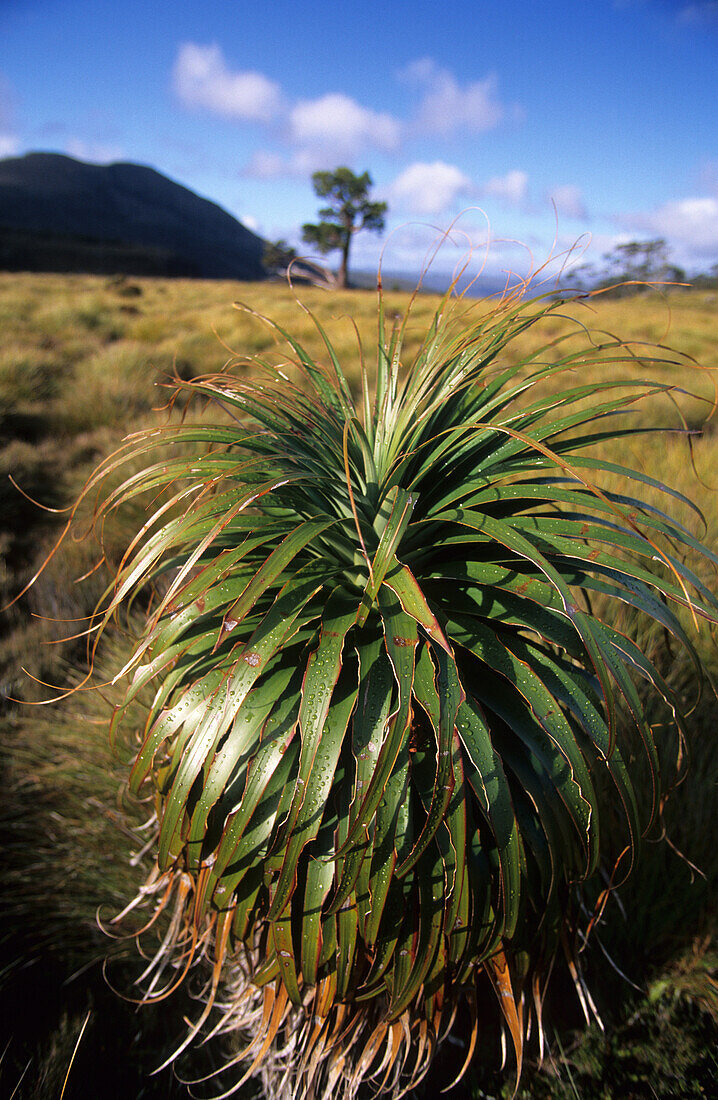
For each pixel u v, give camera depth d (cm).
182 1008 188
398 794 106
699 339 1366
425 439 140
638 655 111
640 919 181
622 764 110
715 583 304
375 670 111
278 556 104
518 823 120
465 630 117
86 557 383
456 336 136
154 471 129
